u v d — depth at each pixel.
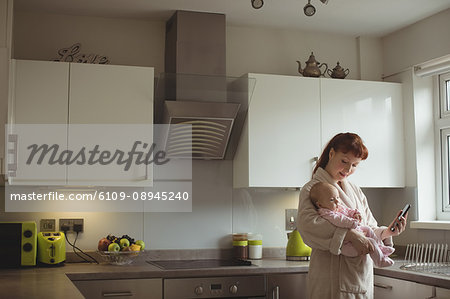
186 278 3.05
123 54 3.62
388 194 4.04
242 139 3.57
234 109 3.46
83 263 3.39
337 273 2.57
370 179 3.72
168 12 3.53
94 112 3.24
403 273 2.89
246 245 3.65
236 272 3.12
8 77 2.95
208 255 3.66
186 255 3.62
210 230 3.69
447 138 3.78
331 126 3.65
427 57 3.68
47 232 3.35
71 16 3.56
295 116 3.58
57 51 3.52
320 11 3.57
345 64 4.07
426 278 2.73
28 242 3.14
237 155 3.67
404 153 3.85
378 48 4.11
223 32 3.55
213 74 3.50
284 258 3.71
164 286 3.01
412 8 3.52
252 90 3.46
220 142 3.59
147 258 3.55
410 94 3.82
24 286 2.25
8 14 2.98
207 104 3.40
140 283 2.98
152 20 3.69
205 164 3.72
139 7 3.44
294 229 3.77
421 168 3.76
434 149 3.82
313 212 2.59
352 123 3.71
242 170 3.57
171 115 3.36
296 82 3.61
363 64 4.08
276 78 3.57
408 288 2.86
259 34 3.90
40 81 3.17
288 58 3.95
